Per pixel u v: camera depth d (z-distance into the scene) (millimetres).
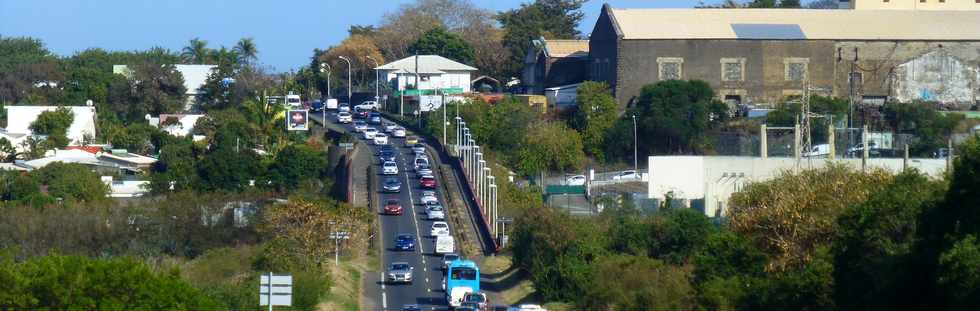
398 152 141750
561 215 86312
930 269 40969
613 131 137250
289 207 94062
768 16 148000
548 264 81500
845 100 133625
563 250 82188
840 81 144875
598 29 150875
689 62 144375
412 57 187750
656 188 96625
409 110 170000
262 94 156250
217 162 121688
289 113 148500
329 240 93562
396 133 152000
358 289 82438
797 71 145000
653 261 70125
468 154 127812
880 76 144750
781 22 147125
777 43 144750
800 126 93625
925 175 53656
